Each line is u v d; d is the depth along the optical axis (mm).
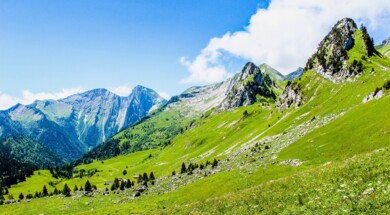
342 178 30484
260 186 41781
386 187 24094
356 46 186500
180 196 89000
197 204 43562
